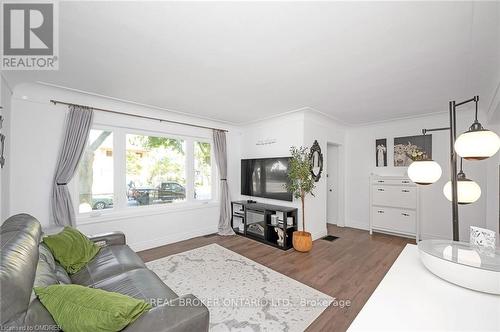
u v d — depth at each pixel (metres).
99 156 3.26
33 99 2.69
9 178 2.47
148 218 3.63
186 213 4.09
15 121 2.57
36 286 1.14
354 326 0.79
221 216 4.47
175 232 3.93
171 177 4.03
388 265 2.92
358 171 4.88
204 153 4.51
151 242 3.63
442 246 1.31
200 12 1.41
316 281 2.49
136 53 1.91
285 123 4.08
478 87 2.61
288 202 4.00
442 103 3.26
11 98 2.53
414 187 3.93
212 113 3.90
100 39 1.70
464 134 1.18
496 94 2.44
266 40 1.72
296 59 2.01
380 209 4.29
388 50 1.85
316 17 1.45
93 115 3.07
